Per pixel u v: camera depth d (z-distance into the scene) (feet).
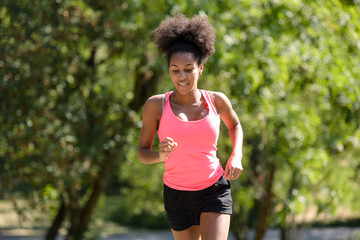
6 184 72.08
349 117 80.64
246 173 97.86
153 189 124.77
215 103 28.58
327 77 76.43
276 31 74.02
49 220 95.30
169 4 68.49
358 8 74.33
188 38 27.02
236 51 71.87
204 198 28.35
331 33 76.89
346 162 100.42
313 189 93.40
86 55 89.20
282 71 73.46
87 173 85.40
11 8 65.67
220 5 72.33
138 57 77.92
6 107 68.95
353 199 101.24
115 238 193.16
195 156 27.81
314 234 172.45
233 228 112.88
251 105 76.13
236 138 29.17
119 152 83.05
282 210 88.12
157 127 29.43
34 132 71.26
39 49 70.85
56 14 68.49
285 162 82.07
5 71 67.72
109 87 88.99
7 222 86.33
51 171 73.20
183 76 26.89
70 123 78.13
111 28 76.13
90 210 94.58
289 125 78.13
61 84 76.33
